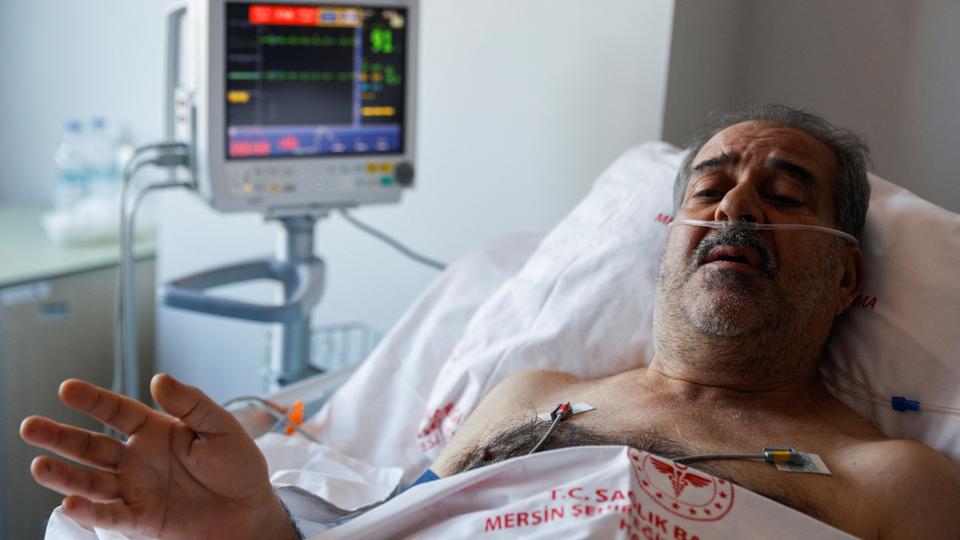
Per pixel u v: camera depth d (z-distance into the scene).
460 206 2.13
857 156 1.33
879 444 1.15
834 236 1.26
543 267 1.55
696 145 1.43
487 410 1.36
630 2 1.77
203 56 1.65
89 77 2.67
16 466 2.14
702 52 1.81
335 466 1.37
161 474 0.91
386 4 1.79
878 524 1.07
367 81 1.81
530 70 1.95
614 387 1.33
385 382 1.62
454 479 1.05
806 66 1.79
